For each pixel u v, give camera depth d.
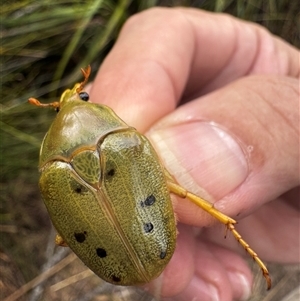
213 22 0.12
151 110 0.10
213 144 0.08
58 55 0.15
